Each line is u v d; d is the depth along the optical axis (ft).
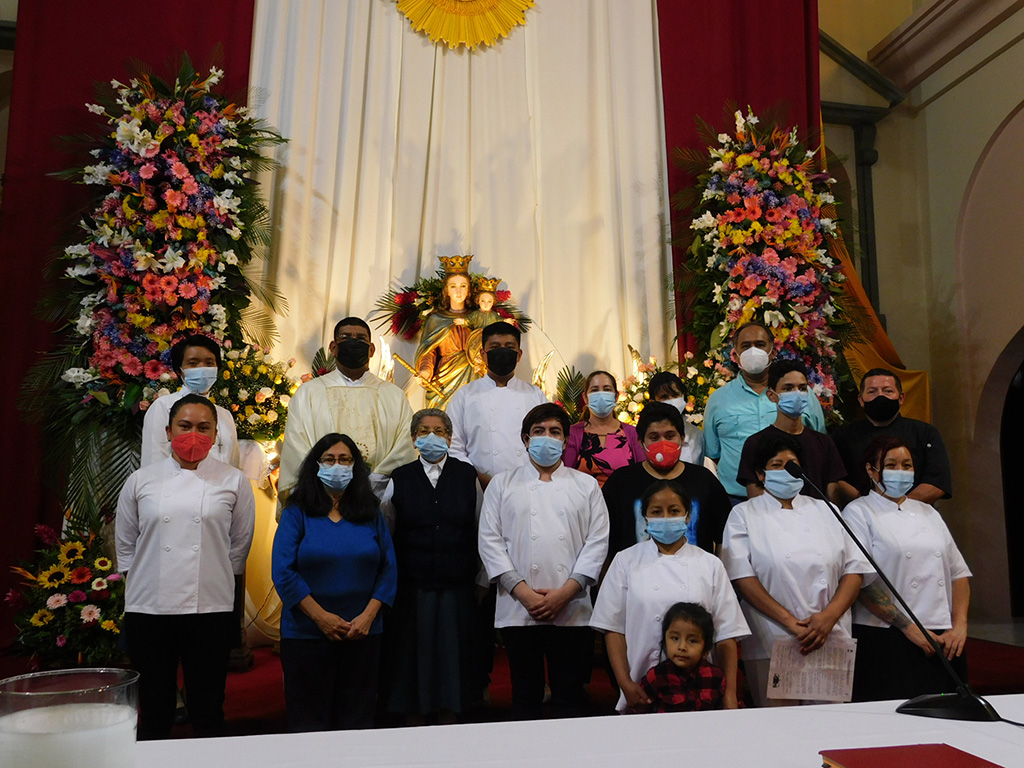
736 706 9.50
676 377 15.90
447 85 21.97
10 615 17.34
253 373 17.17
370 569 11.14
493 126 22.08
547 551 11.31
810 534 10.44
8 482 17.74
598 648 15.55
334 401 13.65
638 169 22.20
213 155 18.01
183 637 11.09
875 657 10.69
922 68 25.30
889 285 25.54
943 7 23.44
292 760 4.71
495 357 14.33
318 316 20.07
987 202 23.40
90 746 3.34
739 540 10.80
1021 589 23.27
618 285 21.71
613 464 13.89
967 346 24.00
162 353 16.62
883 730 5.33
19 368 18.11
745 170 20.12
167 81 19.65
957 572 11.00
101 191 18.16
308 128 20.61
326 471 11.25
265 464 16.74
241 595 13.17
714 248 19.72
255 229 18.69
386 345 18.69
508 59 22.35
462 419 14.56
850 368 21.24
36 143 18.79
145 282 16.81
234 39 20.22
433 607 11.64
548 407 11.87
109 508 15.88
